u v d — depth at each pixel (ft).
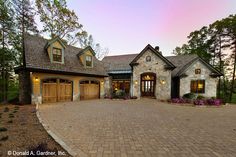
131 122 22.68
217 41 86.48
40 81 42.04
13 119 21.95
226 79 97.25
